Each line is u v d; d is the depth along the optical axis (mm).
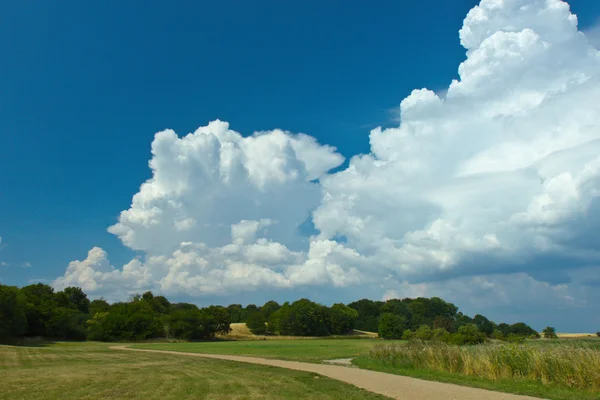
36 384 22891
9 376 26922
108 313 121688
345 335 173750
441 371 30094
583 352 23094
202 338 134375
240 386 22516
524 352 26188
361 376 27656
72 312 110250
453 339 74875
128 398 18359
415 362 33500
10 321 80688
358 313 198125
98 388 21438
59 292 133750
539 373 24391
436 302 167500
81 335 108688
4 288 82375
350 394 19812
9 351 54469
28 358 43969
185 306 174875
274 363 39250
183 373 29391
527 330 121250
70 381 24312
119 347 79688
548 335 102000
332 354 58531
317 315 168625
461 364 29969
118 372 29891
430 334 85375
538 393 20047
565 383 22375
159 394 19547
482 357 28203
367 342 119750
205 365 36594
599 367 21516
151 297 174125
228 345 93875
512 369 26016
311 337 162625
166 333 123938
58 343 89938
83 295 167875
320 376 27734
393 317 152375
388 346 39469
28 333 98375
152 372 29984
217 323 144500
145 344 97562
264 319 168375
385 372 30328
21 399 18047
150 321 120938
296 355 56156
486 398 18672
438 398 18703
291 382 24359
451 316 166625
